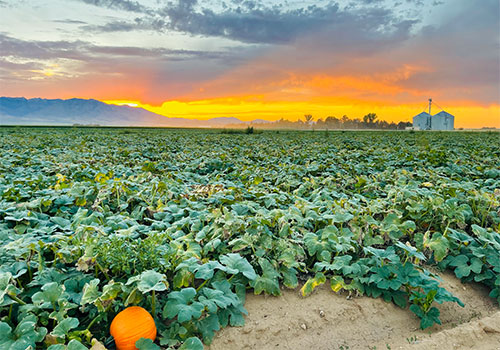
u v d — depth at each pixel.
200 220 5.82
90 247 4.25
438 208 6.50
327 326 4.27
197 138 33.00
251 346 3.90
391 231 6.06
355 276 4.91
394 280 4.68
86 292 3.71
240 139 32.31
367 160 15.56
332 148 21.86
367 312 4.51
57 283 3.92
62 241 4.63
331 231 5.50
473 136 42.09
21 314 3.58
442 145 23.50
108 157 15.34
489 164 14.50
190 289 3.94
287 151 18.73
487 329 4.19
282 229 5.50
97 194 7.72
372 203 6.75
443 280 5.31
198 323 3.91
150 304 4.04
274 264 4.94
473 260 5.37
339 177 10.69
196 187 8.45
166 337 3.71
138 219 6.58
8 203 6.68
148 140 28.31
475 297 5.07
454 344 3.95
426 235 5.62
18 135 32.81
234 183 9.15
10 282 4.00
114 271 4.26
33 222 5.82
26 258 4.46
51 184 8.98
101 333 3.74
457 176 10.95
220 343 3.86
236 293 4.51
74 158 13.98
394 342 4.08
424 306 4.45
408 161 14.67
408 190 7.12
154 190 7.60
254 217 5.58
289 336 4.08
